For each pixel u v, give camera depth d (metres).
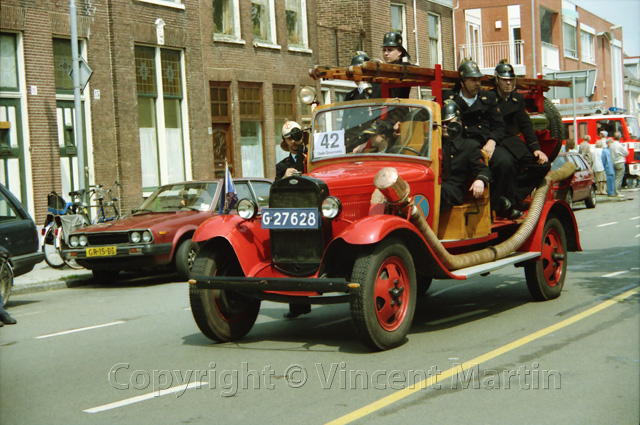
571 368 6.29
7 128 17.11
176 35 21.33
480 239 8.52
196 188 14.00
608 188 30.61
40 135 17.67
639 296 9.45
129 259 12.64
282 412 5.37
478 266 8.09
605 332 7.57
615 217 22.06
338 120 8.46
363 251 6.92
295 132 8.64
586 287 10.29
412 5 31.66
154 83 20.86
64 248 14.49
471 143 8.20
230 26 23.58
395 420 5.11
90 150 18.92
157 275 14.49
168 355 7.29
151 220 12.98
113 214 19.28
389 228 6.78
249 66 23.98
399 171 7.69
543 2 43.50
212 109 22.81
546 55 44.12
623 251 14.15
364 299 6.77
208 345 7.67
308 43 26.56
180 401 5.73
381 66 7.75
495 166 8.80
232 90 23.38
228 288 7.18
